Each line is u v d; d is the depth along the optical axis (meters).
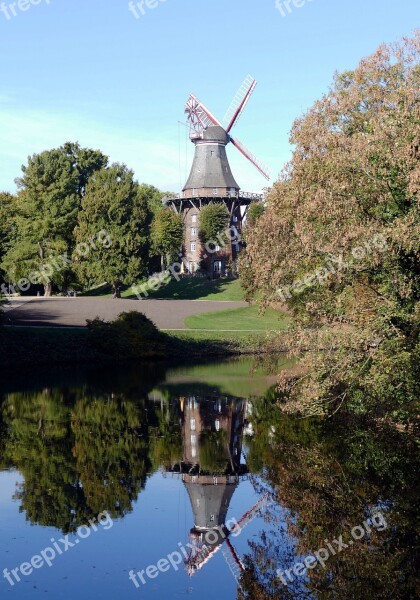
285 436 26.62
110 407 33.16
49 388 38.88
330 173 21.30
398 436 24.92
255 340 49.88
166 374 45.72
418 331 21.70
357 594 13.38
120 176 83.50
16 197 93.06
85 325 59.06
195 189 98.38
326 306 23.73
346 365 22.67
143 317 56.66
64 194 83.19
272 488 19.94
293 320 26.70
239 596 13.08
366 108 24.78
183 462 22.88
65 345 51.06
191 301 80.06
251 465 22.50
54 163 82.62
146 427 28.56
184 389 39.12
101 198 79.25
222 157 99.38
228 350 57.47
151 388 39.34
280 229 25.80
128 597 12.92
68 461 22.75
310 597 13.34
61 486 19.86
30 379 42.56
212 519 17.36
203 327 64.12
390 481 20.39
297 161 24.86
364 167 20.50
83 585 13.41
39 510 17.73
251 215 90.75
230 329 63.56
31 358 48.75
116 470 21.75
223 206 95.00
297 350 23.50
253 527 16.97
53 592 13.06
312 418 30.25
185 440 26.30
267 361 37.97
